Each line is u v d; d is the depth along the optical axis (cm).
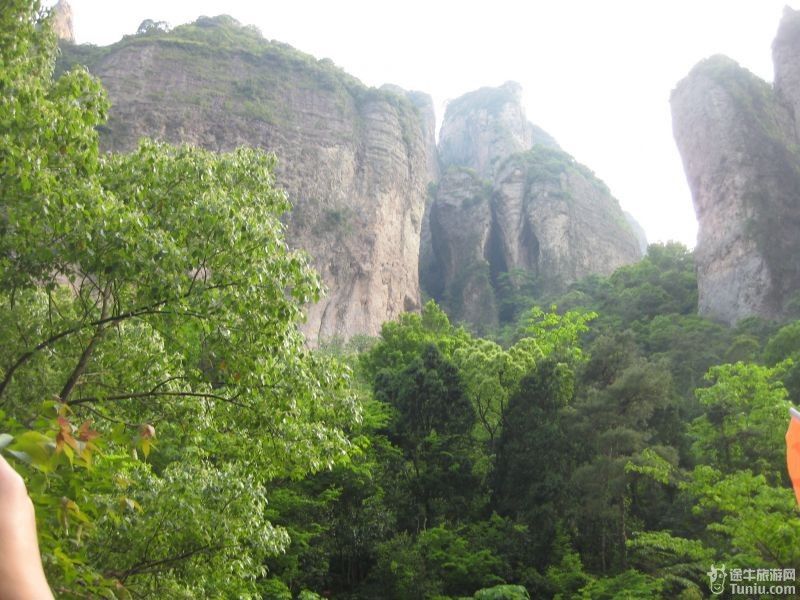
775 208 9338
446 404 4128
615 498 3700
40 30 1344
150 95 9144
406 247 10812
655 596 2916
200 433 1367
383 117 10875
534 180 14562
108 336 1299
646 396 3859
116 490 1170
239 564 1322
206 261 1226
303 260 1273
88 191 1109
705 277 9606
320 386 1352
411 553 3234
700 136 10388
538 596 3309
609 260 14088
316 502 3066
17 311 1257
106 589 805
